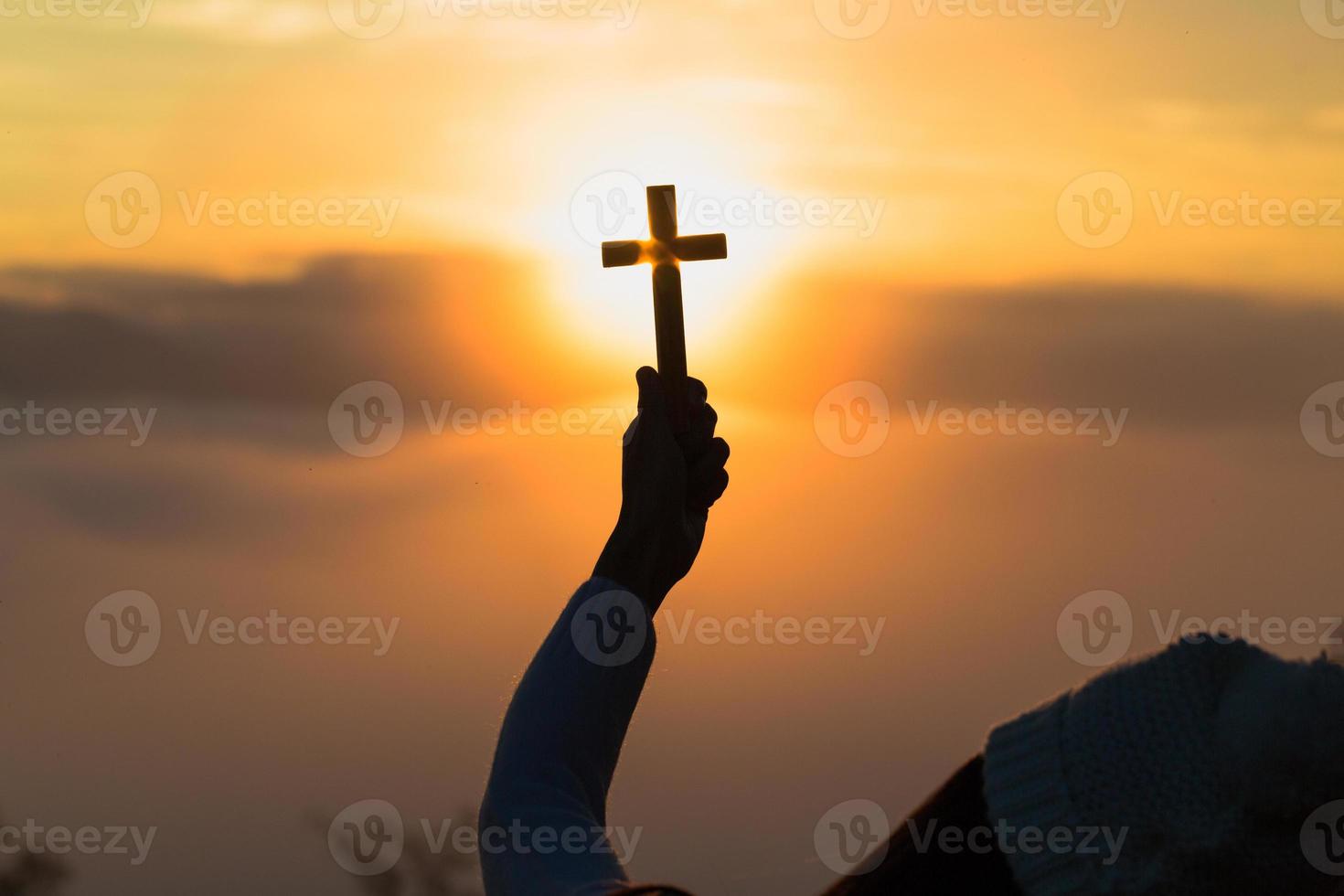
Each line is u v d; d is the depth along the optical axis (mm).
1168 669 2053
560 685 2230
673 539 2291
